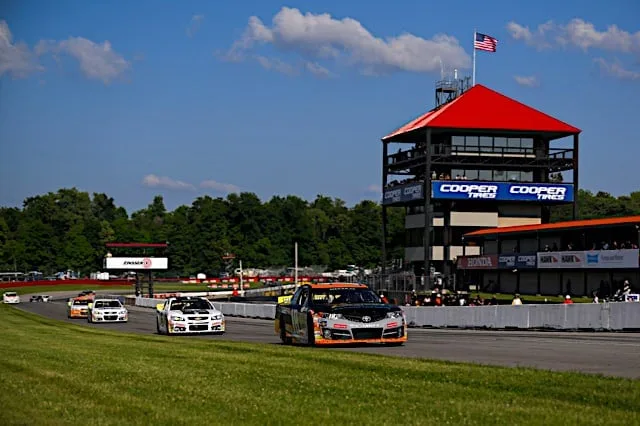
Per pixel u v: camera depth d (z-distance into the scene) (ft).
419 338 103.81
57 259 637.71
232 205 605.31
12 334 117.91
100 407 40.09
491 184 284.00
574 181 291.99
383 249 313.12
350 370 55.21
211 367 58.29
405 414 36.96
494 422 34.86
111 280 537.24
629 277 205.67
